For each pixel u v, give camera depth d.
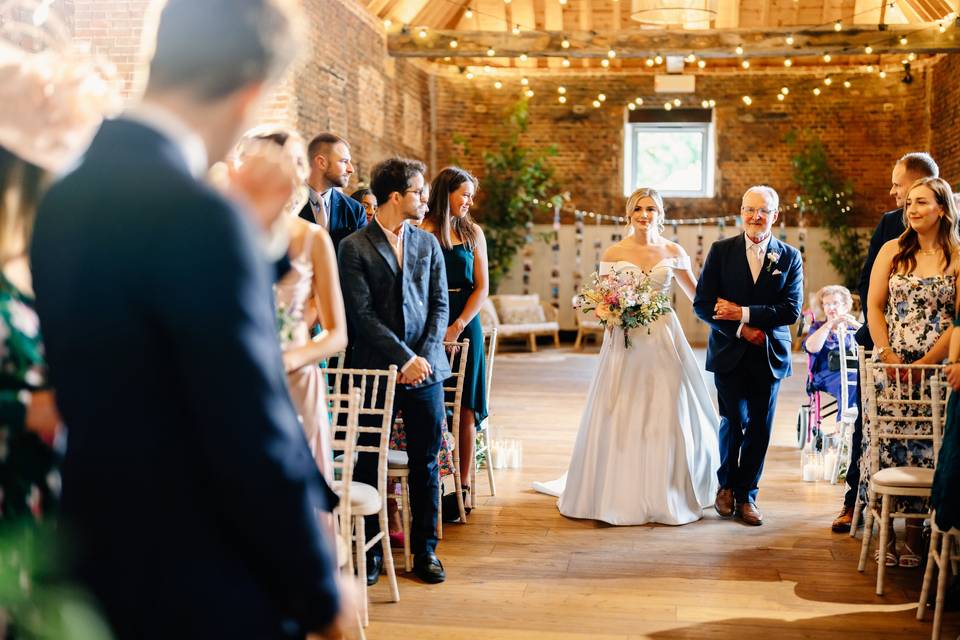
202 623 1.00
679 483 4.34
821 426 5.56
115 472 0.98
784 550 3.90
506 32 10.88
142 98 1.07
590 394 4.48
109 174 0.99
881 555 3.36
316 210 4.00
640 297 4.21
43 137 1.44
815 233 12.89
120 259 0.96
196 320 0.94
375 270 3.40
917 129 12.45
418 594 3.38
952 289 3.55
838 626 3.09
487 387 4.61
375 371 3.13
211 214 0.97
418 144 12.45
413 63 12.12
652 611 3.22
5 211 1.42
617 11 11.91
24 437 1.39
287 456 0.98
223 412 0.94
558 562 3.75
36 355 1.42
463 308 4.36
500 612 3.21
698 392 4.50
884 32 10.45
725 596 3.37
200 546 1.01
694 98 12.99
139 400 0.98
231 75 1.04
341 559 2.47
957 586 3.22
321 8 8.73
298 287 2.44
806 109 12.80
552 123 13.24
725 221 13.03
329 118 9.02
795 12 11.68
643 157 13.30
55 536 1.02
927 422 3.60
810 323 5.68
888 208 12.71
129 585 0.99
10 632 0.96
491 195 12.95
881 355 3.69
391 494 3.98
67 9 6.92
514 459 5.54
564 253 13.35
